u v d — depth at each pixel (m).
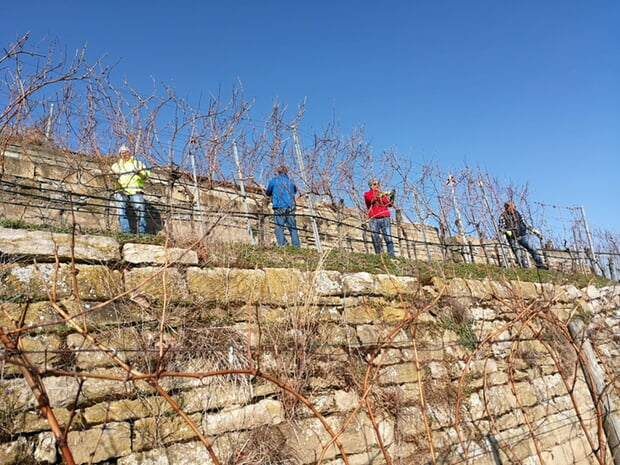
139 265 4.45
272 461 4.12
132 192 7.02
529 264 11.20
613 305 8.89
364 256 7.34
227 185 9.05
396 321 5.79
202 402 4.05
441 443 5.21
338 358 5.04
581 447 6.49
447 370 5.81
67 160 7.44
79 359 3.72
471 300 6.75
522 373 6.57
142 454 3.64
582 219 13.25
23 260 3.90
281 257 6.12
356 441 4.67
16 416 3.31
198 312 4.49
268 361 4.56
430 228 11.99
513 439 5.84
